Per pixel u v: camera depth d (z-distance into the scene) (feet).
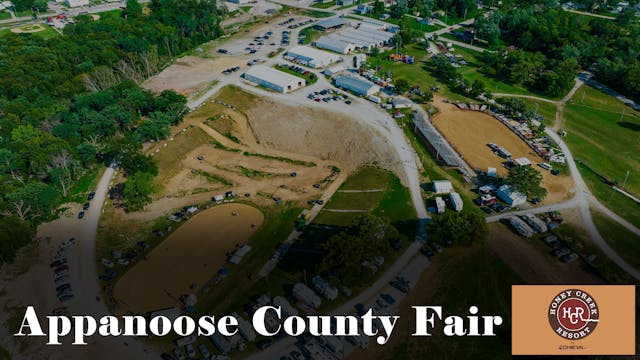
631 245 442.91
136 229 472.44
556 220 469.57
